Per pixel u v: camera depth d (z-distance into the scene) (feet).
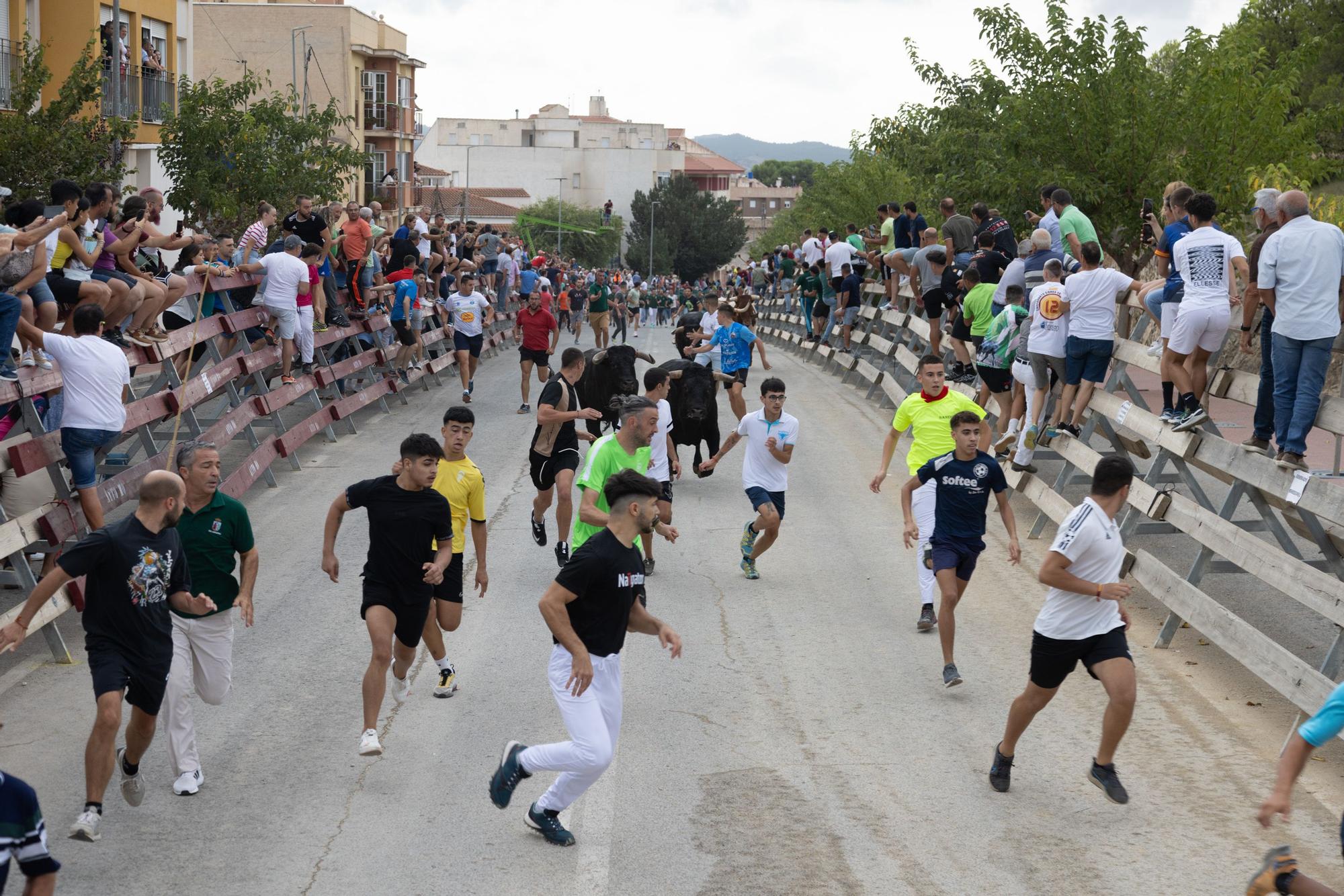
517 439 57.47
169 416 39.27
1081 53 68.03
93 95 69.77
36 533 28.94
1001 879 19.65
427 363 73.36
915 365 63.41
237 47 174.50
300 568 37.06
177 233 45.85
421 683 28.12
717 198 404.16
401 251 69.31
